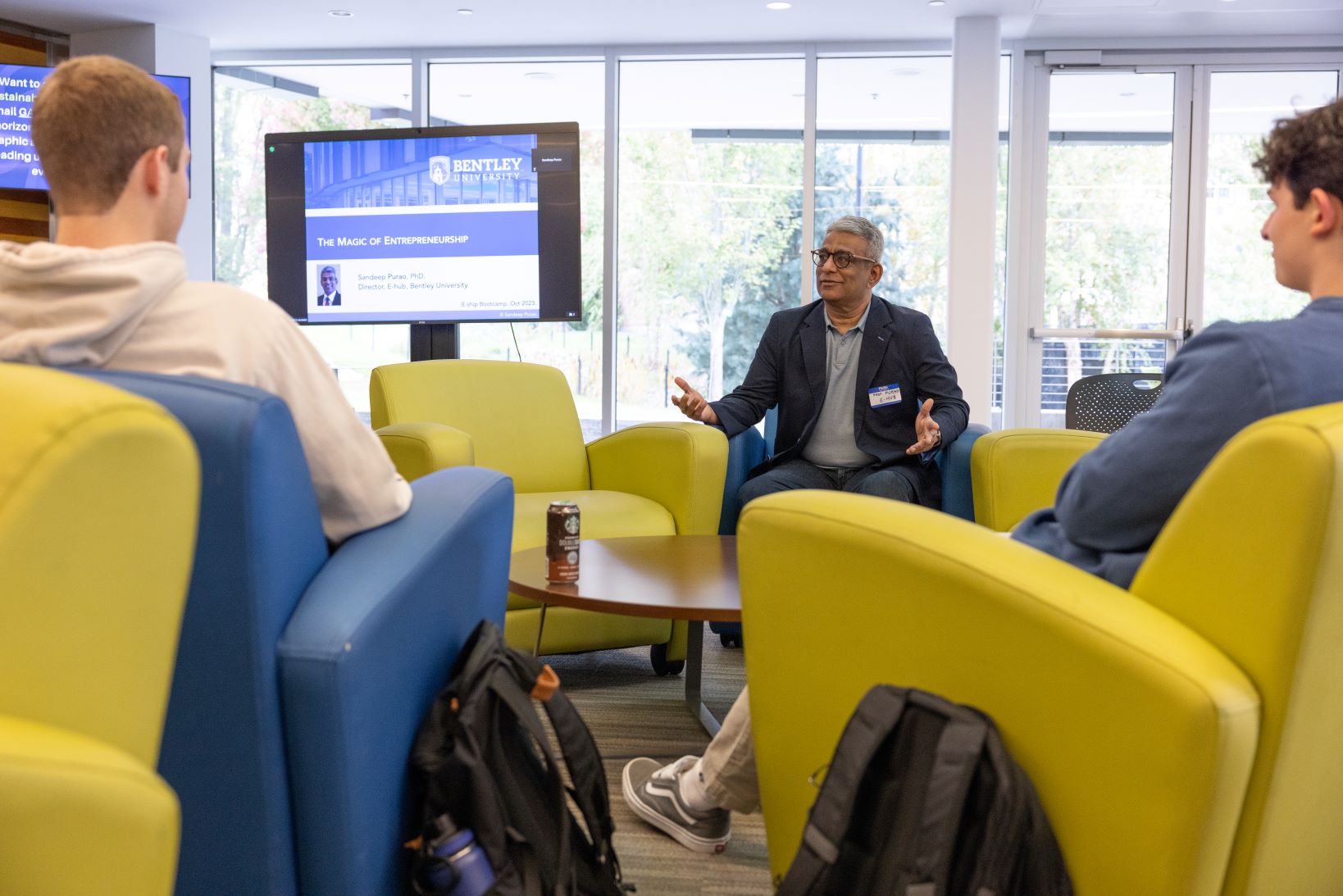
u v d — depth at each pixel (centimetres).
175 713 108
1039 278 638
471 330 671
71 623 76
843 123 656
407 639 126
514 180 444
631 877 180
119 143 122
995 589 111
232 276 696
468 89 681
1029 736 110
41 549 73
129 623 79
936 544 118
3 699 73
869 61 654
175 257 122
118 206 124
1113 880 104
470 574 150
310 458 126
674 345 667
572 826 141
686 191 665
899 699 116
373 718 117
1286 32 608
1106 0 557
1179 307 633
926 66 650
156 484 79
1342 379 110
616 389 671
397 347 671
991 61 600
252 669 106
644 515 311
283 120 693
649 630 297
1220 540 101
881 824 116
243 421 102
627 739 249
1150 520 119
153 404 80
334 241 454
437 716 130
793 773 140
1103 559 124
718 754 177
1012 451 294
